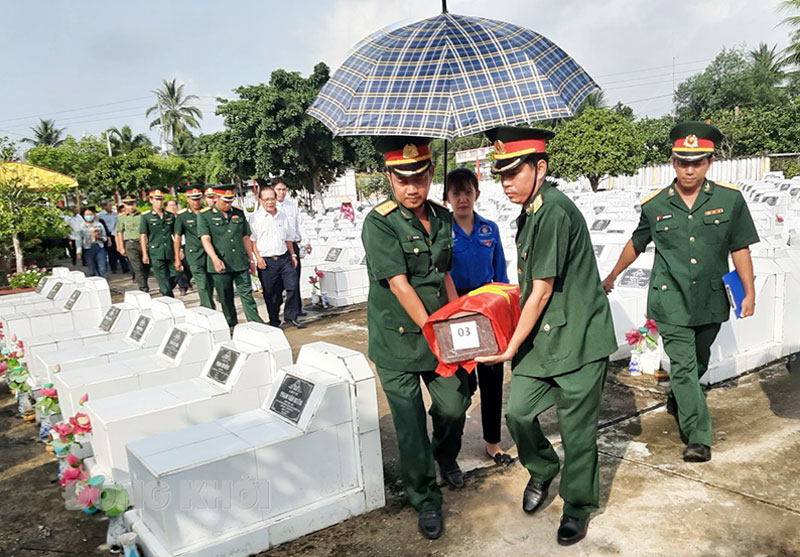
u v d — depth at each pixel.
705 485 3.34
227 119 28.91
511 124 2.79
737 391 4.71
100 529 3.46
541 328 2.87
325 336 7.47
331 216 22.06
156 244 10.04
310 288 10.11
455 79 2.89
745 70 44.84
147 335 5.07
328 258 10.85
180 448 2.92
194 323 4.83
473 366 2.72
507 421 3.00
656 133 34.03
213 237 7.24
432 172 3.02
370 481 3.30
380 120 2.86
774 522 2.95
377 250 2.95
